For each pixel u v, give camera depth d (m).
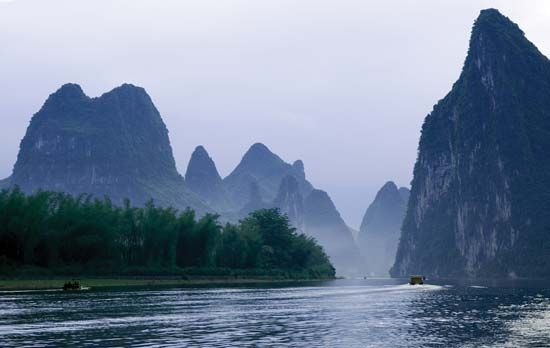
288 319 44.53
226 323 41.72
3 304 56.72
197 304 58.97
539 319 43.88
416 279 134.12
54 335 35.34
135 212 119.44
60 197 107.94
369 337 34.16
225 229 150.62
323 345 31.17
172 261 120.94
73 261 104.69
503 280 199.38
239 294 78.62
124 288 91.44
